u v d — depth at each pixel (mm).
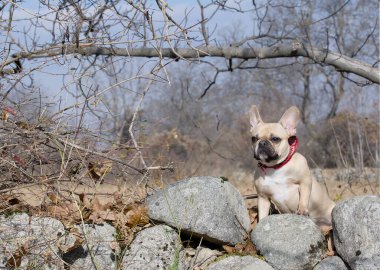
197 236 2350
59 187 2312
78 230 2209
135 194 2520
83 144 2463
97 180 2508
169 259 2236
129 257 2221
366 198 2205
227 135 8688
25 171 2295
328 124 8461
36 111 2408
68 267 2158
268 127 2596
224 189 2373
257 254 2285
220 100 11125
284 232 2275
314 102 12211
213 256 2326
